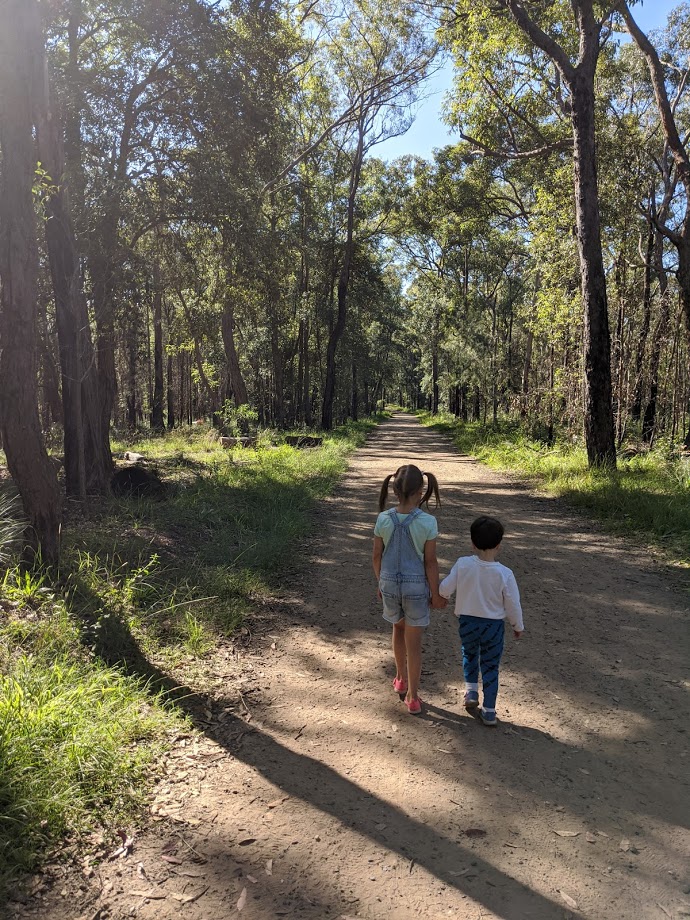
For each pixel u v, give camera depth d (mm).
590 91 11984
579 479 11469
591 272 12156
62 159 8688
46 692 3217
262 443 19891
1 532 5199
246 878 2334
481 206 25047
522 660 4383
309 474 13445
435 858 2461
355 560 7059
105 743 2977
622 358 17094
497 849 2518
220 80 10898
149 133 11055
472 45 14367
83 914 2145
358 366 51062
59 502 5277
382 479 14023
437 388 53875
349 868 2396
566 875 2373
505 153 18547
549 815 2734
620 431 17297
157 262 12375
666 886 2316
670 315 17812
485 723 3504
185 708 3596
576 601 5602
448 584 3537
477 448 20000
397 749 3262
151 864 2396
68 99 9859
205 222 11695
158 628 4633
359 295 33938
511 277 33031
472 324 33688
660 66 13875
